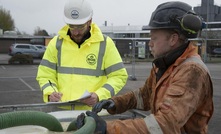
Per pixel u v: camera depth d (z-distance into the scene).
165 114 1.38
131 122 1.39
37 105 2.38
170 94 1.45
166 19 1.61
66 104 2.55
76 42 3.06
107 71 3.11
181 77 1.50
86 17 2.90
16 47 36.72
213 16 49.34
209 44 42.69
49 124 1.76
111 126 1.40
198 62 1.56
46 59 3.13
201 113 1.63
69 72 3.05
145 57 36.38
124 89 12.88
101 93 2.85
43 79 3.08
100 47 3.06
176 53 1.63
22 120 1.65
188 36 1.64
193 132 1.65
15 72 20.73
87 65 3.04
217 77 18.44
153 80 1.90
